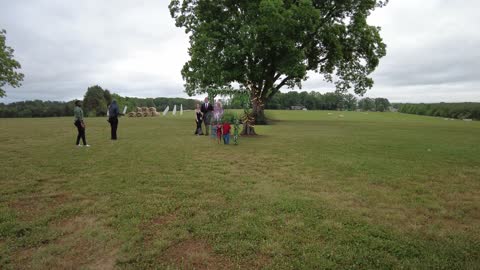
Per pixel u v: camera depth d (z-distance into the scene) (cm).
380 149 1110
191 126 2338
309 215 430
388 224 402
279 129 2167
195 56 2561
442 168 766
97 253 322
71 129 1956
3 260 304
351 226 394
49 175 661
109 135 1595
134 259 309
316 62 2819
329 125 2672
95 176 655
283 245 340
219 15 2612
